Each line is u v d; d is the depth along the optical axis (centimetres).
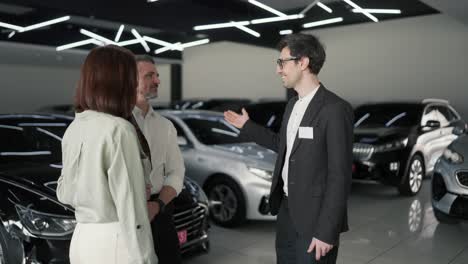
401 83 962
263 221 429
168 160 200
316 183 167
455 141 393
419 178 568
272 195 190
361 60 1016
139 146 130
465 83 878
